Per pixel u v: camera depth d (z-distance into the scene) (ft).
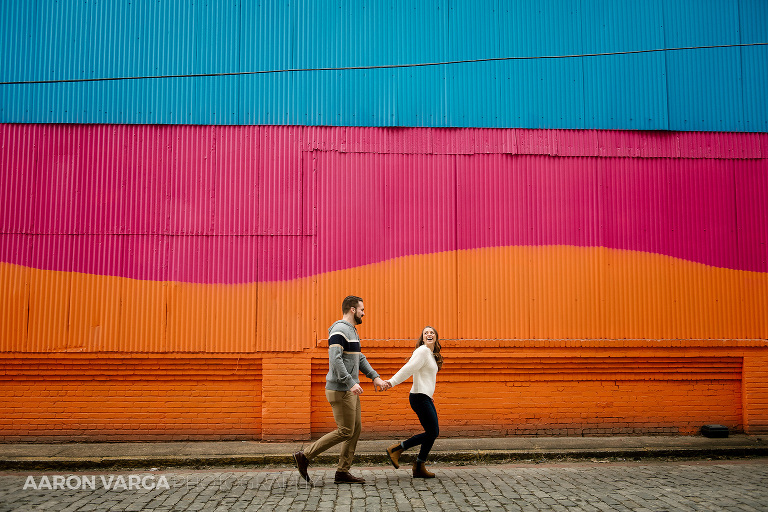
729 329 24.68
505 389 24.27
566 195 24.89
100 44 24.49
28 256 23.29
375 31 25.27
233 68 24.70
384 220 24.30
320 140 24.52
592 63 25.57
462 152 24.84
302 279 23.82
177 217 23.82
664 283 24.75
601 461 21.45
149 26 24.76
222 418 23.43
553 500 16.24
